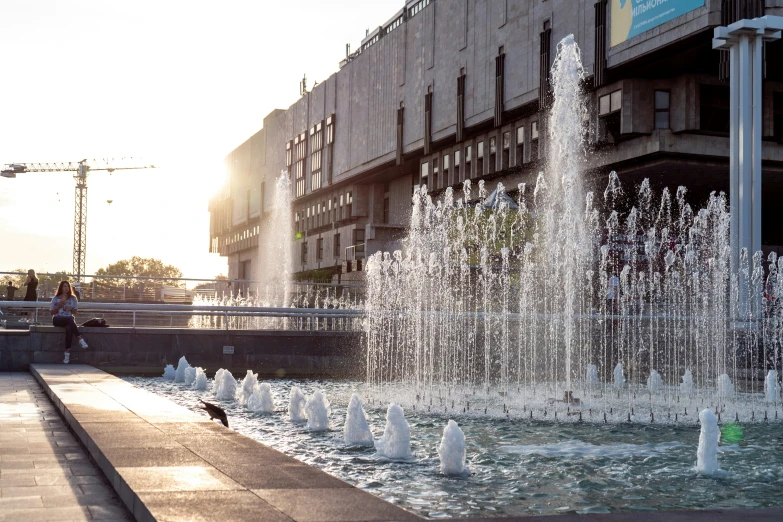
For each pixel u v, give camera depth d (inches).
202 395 692.1
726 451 432.1
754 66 1213.1
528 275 1350.9
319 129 3321.9
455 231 1669.5
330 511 194.4
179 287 1445.6
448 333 1040.2
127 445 288.8
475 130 2161.7
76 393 482.0
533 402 680.4
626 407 647.1
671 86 1664.6
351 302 1803.6
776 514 203.2
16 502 234.8
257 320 1449.3
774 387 718.5
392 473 355.3
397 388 828.6
